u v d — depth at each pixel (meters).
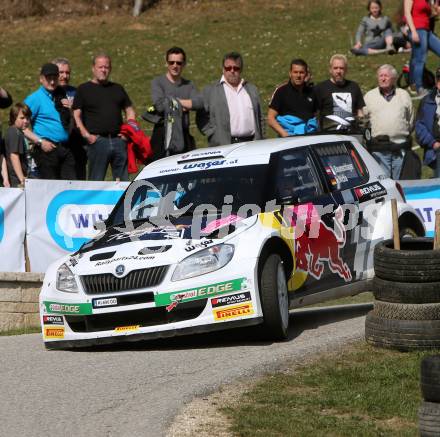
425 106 41.69
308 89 41.19
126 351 26.30
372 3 80.12
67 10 114.00
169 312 25.59
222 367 23.27
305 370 22.98
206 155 30.22
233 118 39.41
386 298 24.80
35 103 40.28
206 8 112.75
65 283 26.77
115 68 89.19
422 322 24.12
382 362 23.42
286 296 26.78
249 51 91.50
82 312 26.20
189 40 98.62
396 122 42.22
